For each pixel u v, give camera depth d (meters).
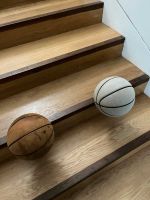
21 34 1.80
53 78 1.79
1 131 1.45
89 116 1.72
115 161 1.57
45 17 1.81
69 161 1.48
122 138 1.62
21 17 1.79
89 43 1.89
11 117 1.53
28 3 2.00
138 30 1.81
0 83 1.55
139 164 1.63
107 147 1.57
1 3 1.91
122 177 1.56
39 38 1.91
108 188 1.51
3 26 1.68
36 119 1.28
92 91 1.72
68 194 1.46
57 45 1.86
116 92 1.45
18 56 1.73
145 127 1.70
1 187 1.36
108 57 2.00
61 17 1.89
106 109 1.49
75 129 1.66
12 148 1.25
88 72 1.88
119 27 1.99
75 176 1.41
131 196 1.48
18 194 1.33
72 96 1.68
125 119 1.74
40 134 1.25
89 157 1.51
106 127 1.68
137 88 1.87
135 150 1.66
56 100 1.65
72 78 1.82
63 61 1.74
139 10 1.74
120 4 1.88
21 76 1.61
